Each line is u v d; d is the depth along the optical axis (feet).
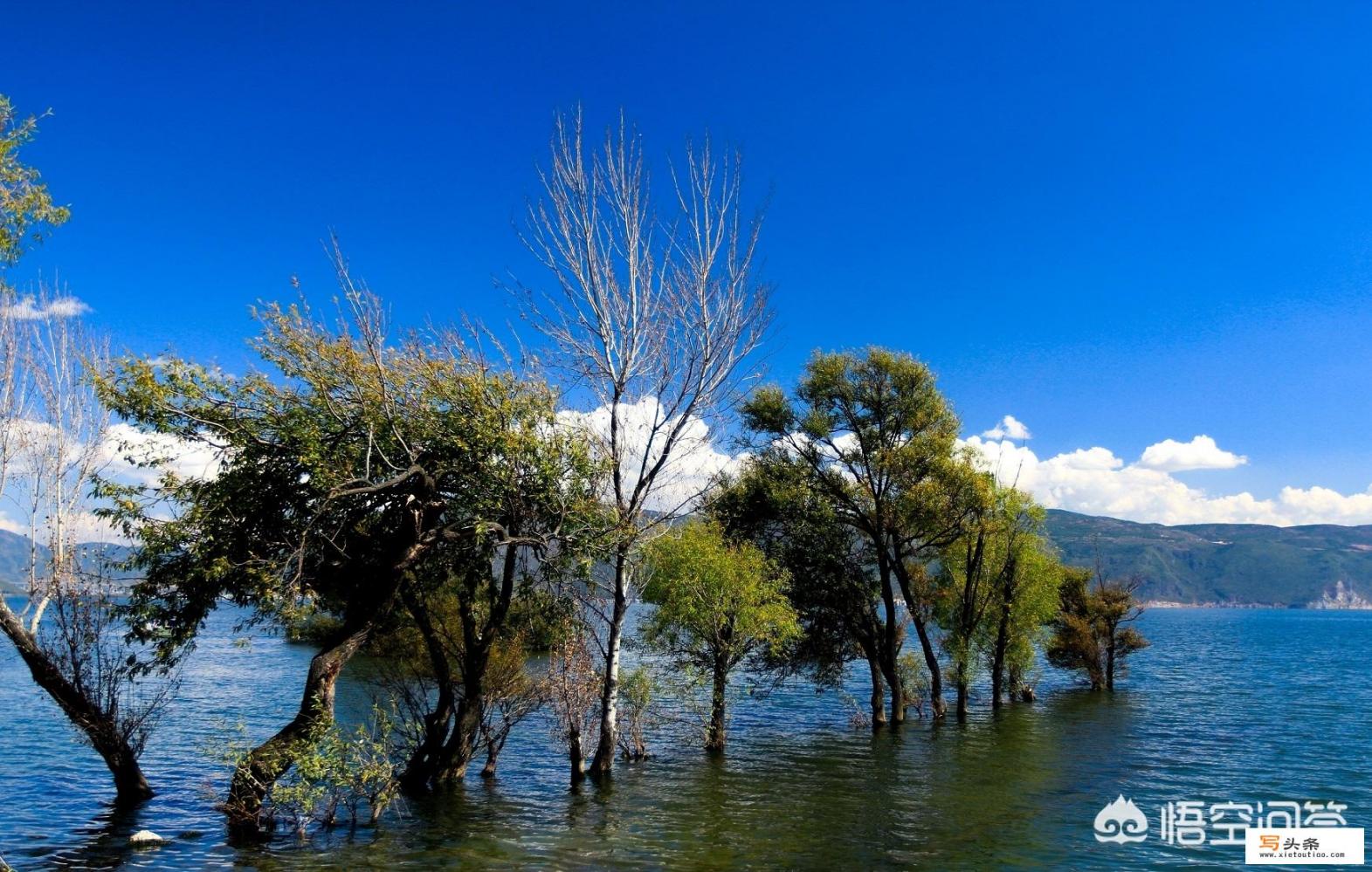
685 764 86.17
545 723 104.68
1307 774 86.48
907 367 112.57
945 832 62.59
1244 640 428.56
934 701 121.80
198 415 57.72
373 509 61.62
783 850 57.21
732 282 72.02
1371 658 283.18
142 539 58.08
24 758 83.71
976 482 111.96
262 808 59.06
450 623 77.51
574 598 71.87
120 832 58.08
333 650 60.08
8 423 60.64
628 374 69.67
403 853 54.24
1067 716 129.18
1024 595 138.31
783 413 116.98
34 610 61.41
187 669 175.94
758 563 98.22
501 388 63.05
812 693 152.05
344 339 57.82
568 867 52.60
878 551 117.08
